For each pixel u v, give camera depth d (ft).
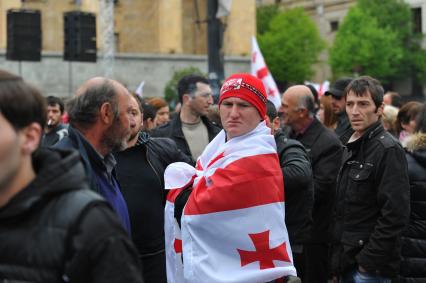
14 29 77.05
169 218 19.22
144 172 21.09
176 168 19.08
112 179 17.62
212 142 19.33
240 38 192.95
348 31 211.41
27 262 10.38
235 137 18.31
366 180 23.43
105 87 16.70
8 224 10.57
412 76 226.99
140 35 198.70
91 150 16.19
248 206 17.52
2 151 10.45
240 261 17.57
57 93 154.51
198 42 206.28
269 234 17.58
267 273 17.47
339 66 212.23
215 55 48.83
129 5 197.88
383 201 22.86
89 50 81.71
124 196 20.61
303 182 22.50
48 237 10.39
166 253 19.45
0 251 10.48
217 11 48.78
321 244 28.96
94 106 16.51
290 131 31.27
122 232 10.74
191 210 17.79
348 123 36.29
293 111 30.04
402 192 22.77
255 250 17.51
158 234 21.27
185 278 17.84
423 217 24.32
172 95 144.25
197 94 32.14
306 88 30.53
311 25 222.07
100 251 10.39
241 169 17.58
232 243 17.54
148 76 171.53
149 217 20.92
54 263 10.34
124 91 17.03
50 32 178.60
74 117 16.66
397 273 23.22
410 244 24.38
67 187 10.65
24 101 10.64
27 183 10.86
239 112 18.13
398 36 221.46
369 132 23.81
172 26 186.80
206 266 17.52
